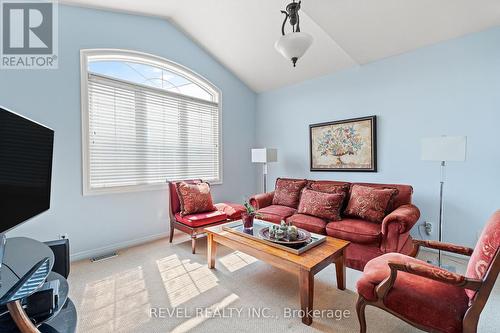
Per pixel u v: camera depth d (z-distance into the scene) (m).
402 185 2.85
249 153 4.75
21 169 1.32
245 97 4.65
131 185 3.11
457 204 2.69
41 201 1.50
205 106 4.02
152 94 3.35
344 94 3.58
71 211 2.64
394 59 3.10
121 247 3.03
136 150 3.19
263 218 3.20
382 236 2.34
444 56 2.73
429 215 2.88
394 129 3.12
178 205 3.28
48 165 1.57
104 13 2.87
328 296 1.98
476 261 1.28
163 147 3.48
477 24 2.44
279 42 1.77
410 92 2.98
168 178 3.54
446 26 2.53
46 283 1.15
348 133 3.51
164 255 2.79
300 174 4.17
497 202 2.46
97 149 2.86
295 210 3.33
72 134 2.63
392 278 1.32
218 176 4.22
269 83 4.39
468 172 2.62
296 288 2.09
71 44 2.62
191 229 2.87
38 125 1.46
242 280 2.22
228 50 3.80
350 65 3.47
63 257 1.73
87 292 2.01
